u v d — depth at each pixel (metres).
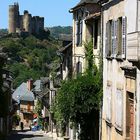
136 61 15.98
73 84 30.81
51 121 66.56
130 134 20.08
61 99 31.50
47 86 75.88
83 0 36.28
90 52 32.16
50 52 154.62
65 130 46.69
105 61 25.92
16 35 181.88
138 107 17.97
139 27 17.58
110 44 24.56
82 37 35.78
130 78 19.50
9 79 71.44
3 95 41.81
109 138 24.55
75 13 38.47
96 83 29.64
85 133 31.52
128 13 20.00
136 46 15.70
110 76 24.34
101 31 27.09
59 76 52.41
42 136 59.19
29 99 112.50
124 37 20.66
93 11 34.50
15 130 82.94
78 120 31.12
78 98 30.16
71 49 43.16
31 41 167.12
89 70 31.34
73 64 39.09
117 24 22.34
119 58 21.78
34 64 144.25
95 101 29.64
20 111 114.12
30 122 112.44
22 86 120.25
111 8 23.97
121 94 21.20
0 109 41.84
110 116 23.95
